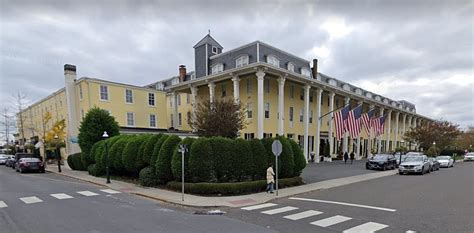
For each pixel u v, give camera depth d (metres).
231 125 21.58
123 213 9.60
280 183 15.51
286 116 34.81
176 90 38.09
